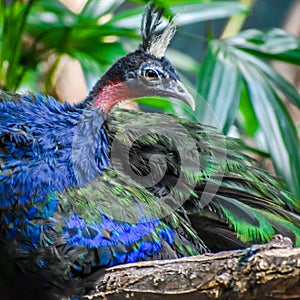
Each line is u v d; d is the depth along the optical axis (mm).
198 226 4551
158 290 4355
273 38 4766
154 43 4547
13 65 4738
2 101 4480
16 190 4430
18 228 4422
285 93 4734
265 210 4570
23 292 4430
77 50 4785
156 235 4449
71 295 4418
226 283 4324
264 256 4312
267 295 4309
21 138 4453
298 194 4652
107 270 4402
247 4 4953
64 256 4418
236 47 4750
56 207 4430
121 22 4777
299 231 4551
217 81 4703
